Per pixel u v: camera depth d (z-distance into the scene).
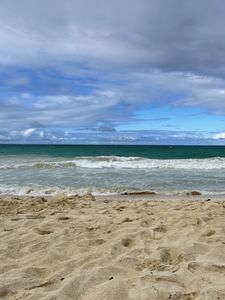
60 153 45.19
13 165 19.50
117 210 6.80
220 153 52.00
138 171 17.61
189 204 7.70
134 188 11.84
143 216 5.98
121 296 2.69
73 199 8.41
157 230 4.89
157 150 67.88
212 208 6.99
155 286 2.79
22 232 4.88
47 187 11.75
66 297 2.73
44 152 47.09
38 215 6.18
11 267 3.50
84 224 5.34
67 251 3.99
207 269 3.23
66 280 3.05
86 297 2.73
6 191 10.84
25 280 3.09
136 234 4.57
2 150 53.34
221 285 2.81
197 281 2.92
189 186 12.69
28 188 11.23
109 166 19.89
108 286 2.82
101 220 5.63
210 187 12.52
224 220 5.52
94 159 26.59
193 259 3.54
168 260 3.65
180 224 5.29
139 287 2.79
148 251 3.84
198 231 4.71
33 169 18.22
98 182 13.39
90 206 7.36
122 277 3.05
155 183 13.32
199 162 22.52
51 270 3.38
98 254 3.76
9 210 6.80
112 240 4.33
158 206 7.39
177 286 2.85
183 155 46.22
